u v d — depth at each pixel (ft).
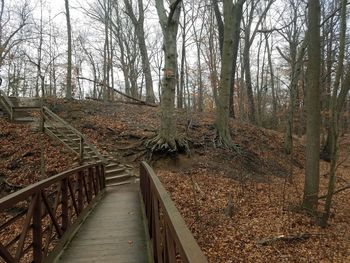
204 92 124.06
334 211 37.19
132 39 106.42
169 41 44.34
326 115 69.87
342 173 57.41
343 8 36.40
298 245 27.78
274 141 68.18
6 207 10.45
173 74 45.37
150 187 18.07
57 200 17.03
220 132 54.65
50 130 48.52
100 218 24.26
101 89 121.29
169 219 9.28
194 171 43.75
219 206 34.14
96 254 16.55
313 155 34.55
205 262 5.91
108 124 55.98
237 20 68.23
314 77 34.91
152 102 78.64
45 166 40.55
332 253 26.53
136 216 24.85
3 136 46.85
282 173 53.01
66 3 69.82
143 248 17.46
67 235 18.76
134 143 50.80
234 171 46.32
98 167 33.55
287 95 94.79
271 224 31.09
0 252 10.44
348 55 57.62
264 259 25.39
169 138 45.91
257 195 38.93
